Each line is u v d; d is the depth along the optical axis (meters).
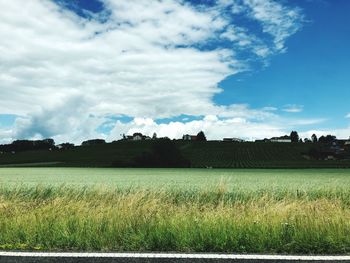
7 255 4.80
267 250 5.32
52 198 14.27
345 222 6.66
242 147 129.75
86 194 14.46
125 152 123.50
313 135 174.38
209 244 5.50
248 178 35.94
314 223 6.62
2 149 169.75
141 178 35.38
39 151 137.62
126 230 6.50
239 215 7.89
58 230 6.39
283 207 8.73
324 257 4.70
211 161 111.12
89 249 5.47
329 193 16.64
